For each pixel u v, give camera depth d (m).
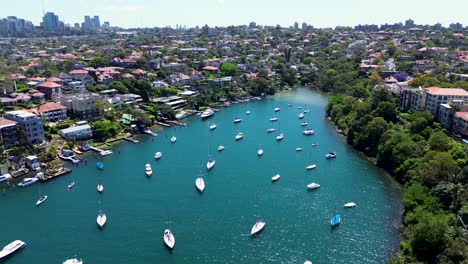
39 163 192.75
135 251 125.12
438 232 112.12
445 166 148.62
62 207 153.50
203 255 123.31
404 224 136.12
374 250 125.00
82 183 176.62
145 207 153.25
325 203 156.38
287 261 120.38
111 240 131.00
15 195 164.00
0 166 181.50
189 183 175.88
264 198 161.00
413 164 168.75
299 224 140.88
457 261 107.06
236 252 124.94
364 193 164.88
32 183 175.50
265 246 128.12
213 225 140.25
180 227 138.88
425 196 138.38
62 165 194.88
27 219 144.25
